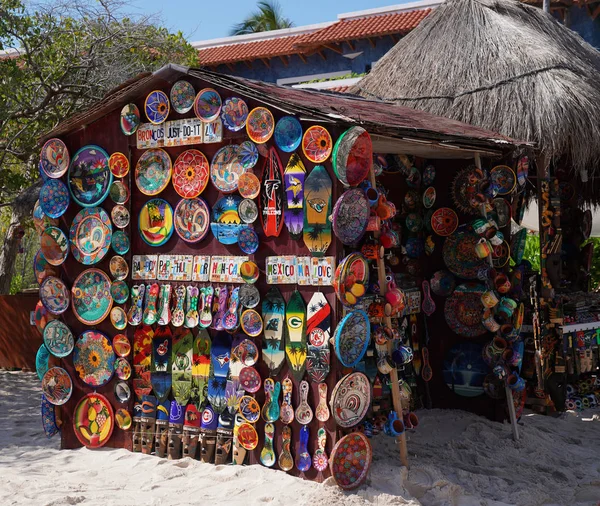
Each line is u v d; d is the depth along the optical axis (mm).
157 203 6680
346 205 5410
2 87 11156
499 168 7301
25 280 18453
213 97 6281
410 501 5199
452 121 7824
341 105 6492
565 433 7500
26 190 10242
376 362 6242
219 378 6254
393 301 5770
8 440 7332
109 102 6762
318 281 5645
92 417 6906
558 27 9773
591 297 9125
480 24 9164
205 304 6344
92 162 6965
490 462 6359
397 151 7043
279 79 26422
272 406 5906
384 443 6723
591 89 8250
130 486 5789
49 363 7043
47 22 12203
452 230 7605
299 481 5617
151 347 6676
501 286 7078
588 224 10109
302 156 5742
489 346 7191
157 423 6602
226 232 6246
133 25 13594
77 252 7004
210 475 5902
